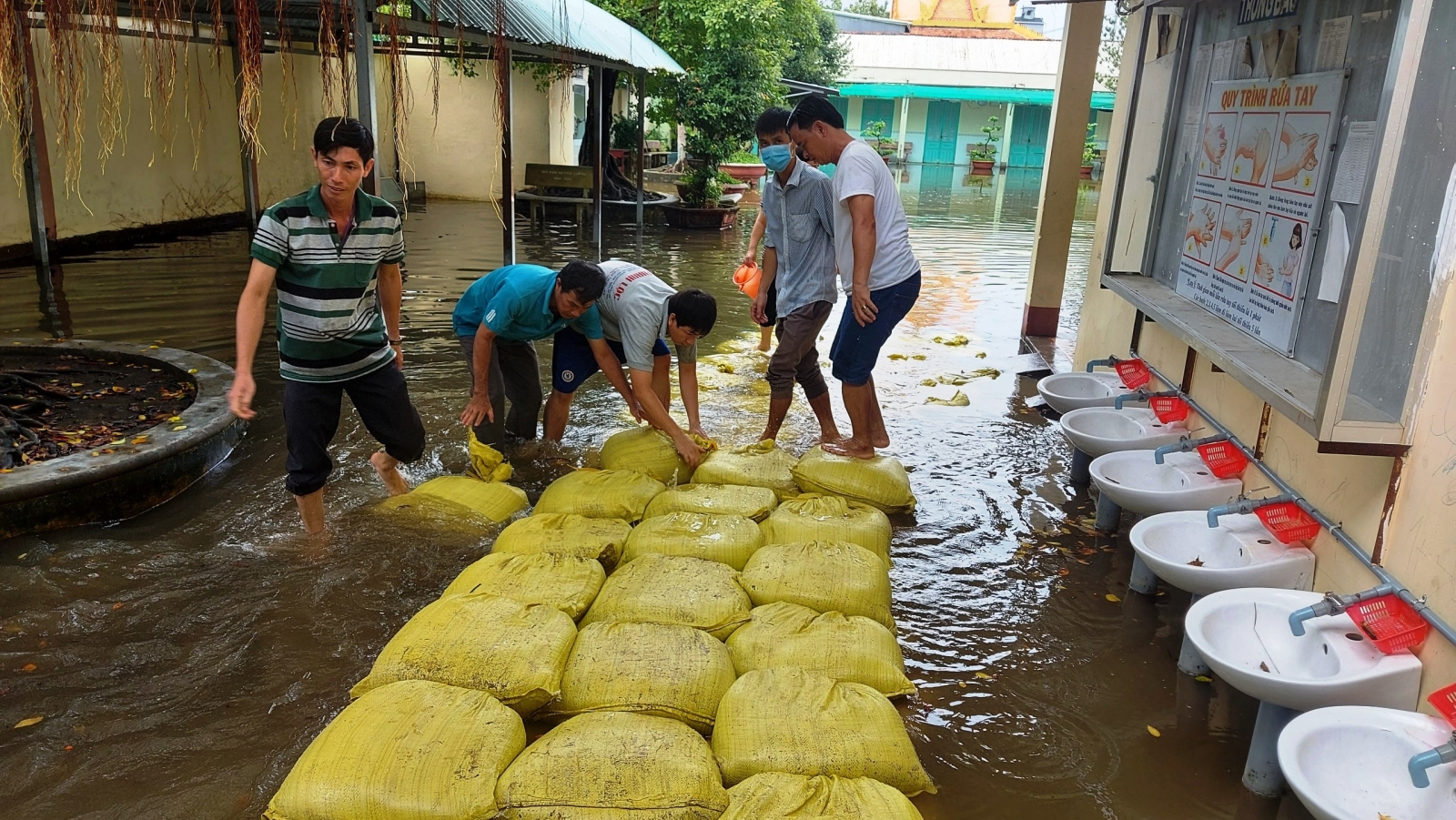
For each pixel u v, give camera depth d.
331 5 4.89
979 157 34.12
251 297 3.35
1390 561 2.96
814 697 2.71
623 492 4.18
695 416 4.88
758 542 3.79
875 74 34.69
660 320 4.43
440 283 9.31
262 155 13.07
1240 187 4.11
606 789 2.31
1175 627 3.65
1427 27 2.59
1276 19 3.92
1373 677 2.63
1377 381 3.03
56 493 3.93
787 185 4.64
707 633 3.05
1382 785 2.41
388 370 3.86
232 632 3.32
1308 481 3.50
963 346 7.90
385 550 3.91
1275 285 3.77
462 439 5.15
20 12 4.36
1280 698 2.61
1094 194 24.41
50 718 2.86
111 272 9.14
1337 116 3.40
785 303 4.82
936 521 4.47
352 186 3.41
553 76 14.93
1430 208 2.81
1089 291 6.41
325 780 2.34
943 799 2.69
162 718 2.88
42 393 5.08
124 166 10.77
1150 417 4.68
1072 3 7.50
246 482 4.53
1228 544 3.52
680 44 15.16
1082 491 4.91
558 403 5.03
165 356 5.66
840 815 2.26
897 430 5.71
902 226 4.48
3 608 3.40
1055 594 3.86
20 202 9.40
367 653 3.23
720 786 2.41
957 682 3.24
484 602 3.07
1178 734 3.03
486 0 7.81
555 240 12.60
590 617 3.24
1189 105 4.74
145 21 4.41
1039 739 2.97
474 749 2.44
